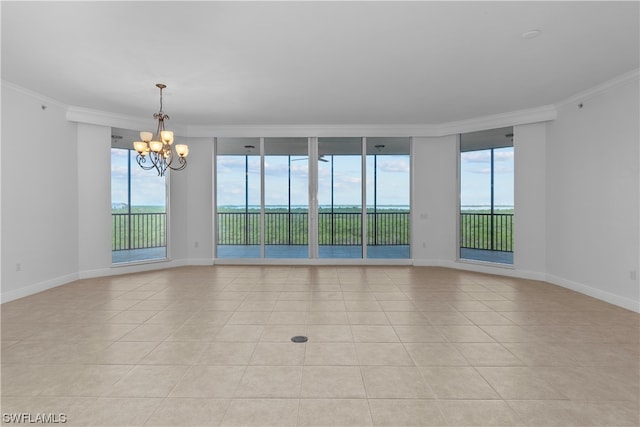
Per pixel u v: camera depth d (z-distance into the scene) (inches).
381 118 253.4
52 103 205.0
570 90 188.9
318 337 129.9
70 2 107.4
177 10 112.3
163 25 121.8
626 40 132.7
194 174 279.9
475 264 256.4
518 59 150.5
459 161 268.8
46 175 201.3
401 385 95.9
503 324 144.0
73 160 221.5
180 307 167.0
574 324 144.1
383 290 200.4
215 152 284.7
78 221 226.1
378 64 156.1
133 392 92.0
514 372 103.3
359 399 89.2
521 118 227.9
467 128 256.7
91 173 230.8
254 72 164.7
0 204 173.8
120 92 193.0
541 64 155.7
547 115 215.6
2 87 174.6
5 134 176.2
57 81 175.6
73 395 90.5
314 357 113.1
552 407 85.6
